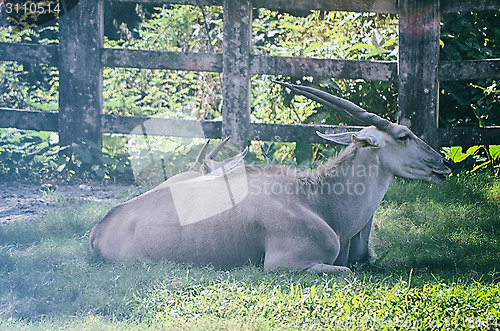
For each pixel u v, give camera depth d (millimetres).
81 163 15102
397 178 13836
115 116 15273
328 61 14625
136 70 20344
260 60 14750
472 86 15617
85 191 14055
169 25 20812
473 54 15852
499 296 8359
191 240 9422
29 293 8555
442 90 15883
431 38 14344
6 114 15438
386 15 17078
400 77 14492
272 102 16859
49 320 7852
